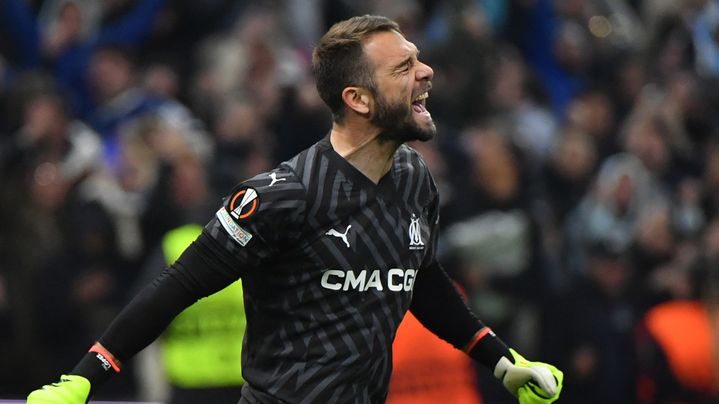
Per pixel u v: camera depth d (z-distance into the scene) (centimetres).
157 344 1947
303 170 1033
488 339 1166
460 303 1166
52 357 2262
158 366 1947
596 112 3034
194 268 1023
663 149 2972
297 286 1038
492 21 3328
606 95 3228
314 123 2712
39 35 2869
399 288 1059
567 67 3319
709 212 2927
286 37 3030
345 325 1039
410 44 1059
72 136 2473
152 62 2948
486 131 2708
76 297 2297
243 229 1009
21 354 2223
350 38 1048
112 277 2344
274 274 1042
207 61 2919
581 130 2958
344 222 1033
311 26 3120
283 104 2717
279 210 1010
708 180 2952
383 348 1060
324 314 1038
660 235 2620
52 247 2314
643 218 2658
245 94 2739
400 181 1073
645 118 2989
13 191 2331
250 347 1077
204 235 1027
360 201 1038
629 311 2512
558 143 2842
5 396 2167
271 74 2802
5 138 2448
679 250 2606
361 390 1055
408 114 1046
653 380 2339
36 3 2933
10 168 2369
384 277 1048
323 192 1028
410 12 3078
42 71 2791
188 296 1027
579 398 2423
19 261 2275
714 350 2339
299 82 2777
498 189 2500
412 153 1105
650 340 2345
